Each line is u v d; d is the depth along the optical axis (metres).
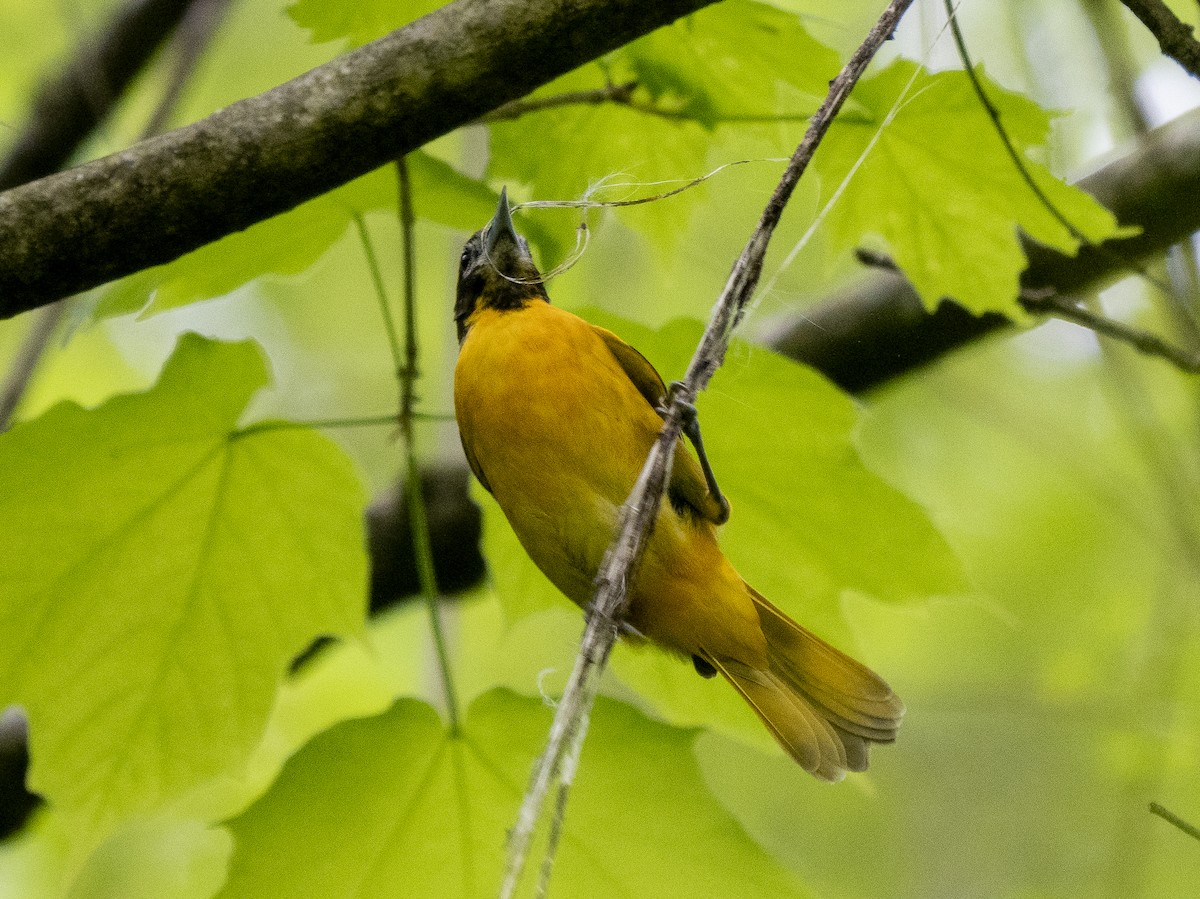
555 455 6.92
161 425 7.43
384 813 7.12
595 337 7.19
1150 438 9.67
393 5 7.57
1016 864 13.16
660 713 8.16
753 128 8.30
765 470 7.95
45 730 7.48
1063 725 12.40
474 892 7.14
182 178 5.59
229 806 10.60
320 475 7.71
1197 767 11.20
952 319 9.95
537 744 7.21
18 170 10.27
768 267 12.66
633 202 6.06
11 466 7.21
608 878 7.12
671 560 6.83
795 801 14.17
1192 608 11.03
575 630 12.88
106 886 11.52
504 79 5.71
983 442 13.59
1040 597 13.17
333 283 14.41
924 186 8.13
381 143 5.73
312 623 7.82
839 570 8.15
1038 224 8.16
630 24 5.69
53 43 12.41
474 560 9.78
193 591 7.70
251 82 13.59
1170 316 8.91
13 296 5.66
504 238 8.02
